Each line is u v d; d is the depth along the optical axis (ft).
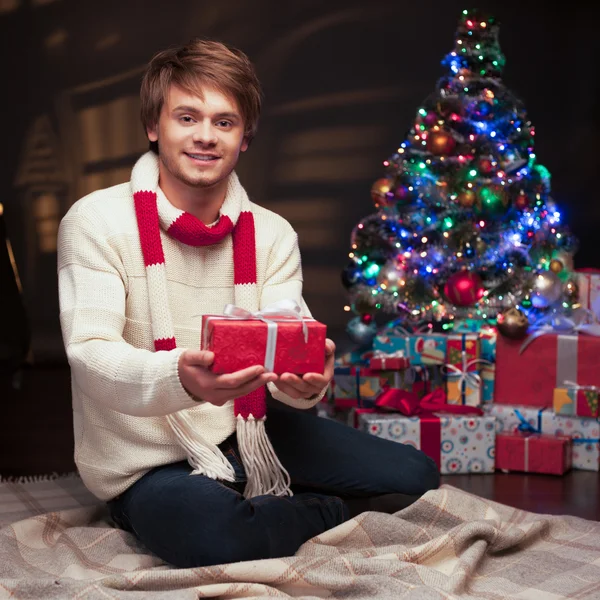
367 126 18.03
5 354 13.92
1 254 14.25
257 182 17.90
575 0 18.28
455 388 9.48
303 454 6.39
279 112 17.84
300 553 5.71
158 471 5.88
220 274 6.26
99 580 4.99
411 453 6.61
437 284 9.96
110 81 16.89
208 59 5.80
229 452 6.18
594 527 6.57
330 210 18.06
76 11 16.74
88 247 5.83
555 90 18.45
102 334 5.58
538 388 9.43
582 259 18.71
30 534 6.19
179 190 6.09
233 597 5.06
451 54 10.05
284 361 5.01
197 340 6.16
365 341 10.32
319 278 18.10
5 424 11.27
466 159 9.58
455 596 4.90
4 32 16.58
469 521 6.06
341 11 17.84
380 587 5.05
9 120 16.70
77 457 6.17
